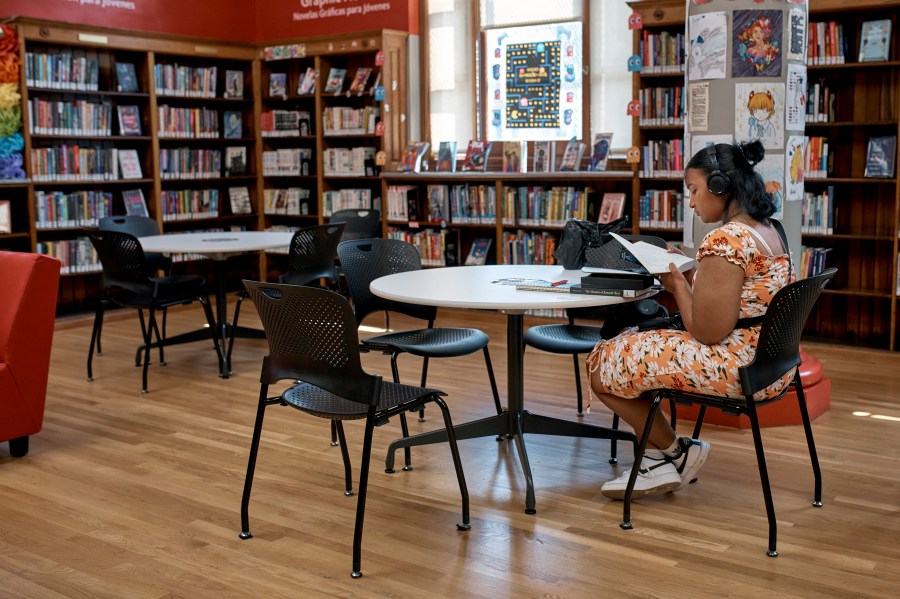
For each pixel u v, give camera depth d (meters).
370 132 7.54
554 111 7.07
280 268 8.45
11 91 6.37
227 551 2.88
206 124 7.82
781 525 3.01
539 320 6.71
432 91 7.66
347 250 4.05
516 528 3.02
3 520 3.15
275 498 3.34
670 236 6.43
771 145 4.11
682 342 2.92
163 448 3.95
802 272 5.79
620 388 3.06
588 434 3.62
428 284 3.48
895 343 5.70
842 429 4.10
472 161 7.07
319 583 2.64
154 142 7.37
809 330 6.10
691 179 2.93
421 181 7.49
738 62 4.07
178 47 7.43
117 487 3.47
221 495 3.37
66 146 6.86
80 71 6.89
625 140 6.81
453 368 5.38
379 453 3.84
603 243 3.85
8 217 6.50
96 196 7.10
